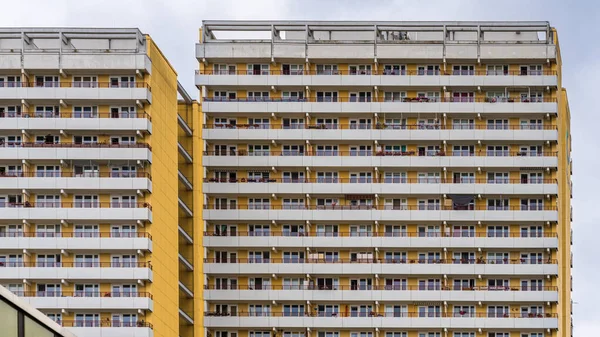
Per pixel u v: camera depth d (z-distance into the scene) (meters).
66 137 134.62
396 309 148.25
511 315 147.75
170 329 137.62
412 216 148.62
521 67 151.38
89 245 131.88
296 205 149.62
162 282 135.75
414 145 150.62
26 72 134.62
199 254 148.00
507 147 150.75
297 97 150.25
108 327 129.88
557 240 148.62
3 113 134.38
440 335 147.00
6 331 45.16
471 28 152.75
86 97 133.75
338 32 155.38
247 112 148.88
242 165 149.00
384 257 149.12
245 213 148.50
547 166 149.12
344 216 148.62
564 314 163.75
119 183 132.50
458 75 150.12
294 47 149.62
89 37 137.00
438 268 147.62
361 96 150.50
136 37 136.38
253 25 151.38
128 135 135.00
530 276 148.38
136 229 133.38
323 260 148.75
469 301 147.38
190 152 150.12
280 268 147.62
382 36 156.38
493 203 150.12
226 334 147.50
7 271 130.75
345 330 147.38
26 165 133.25
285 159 149.12
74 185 132.38
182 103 151.38
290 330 147.62
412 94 150.88
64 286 132.25
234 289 147.50
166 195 138.62
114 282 132.62
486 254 149.25
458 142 150.12
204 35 149.88
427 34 157.12
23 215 132.00
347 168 149.88
